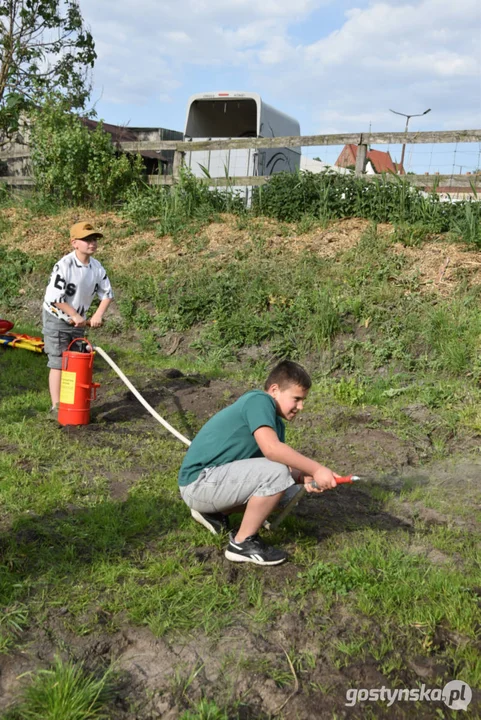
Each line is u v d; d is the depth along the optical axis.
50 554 3.53
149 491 4.51
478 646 2.97
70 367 5.78
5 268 11.48
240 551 3.57
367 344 8.04
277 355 8.46
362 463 5.48
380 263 9.28
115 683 2.63
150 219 12.62
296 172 11.66
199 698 2.57
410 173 10.97
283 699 2.61
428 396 6.85
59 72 16.34
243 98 15.18
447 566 3.72
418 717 2.56
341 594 3.34
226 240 11.00
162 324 9.57
